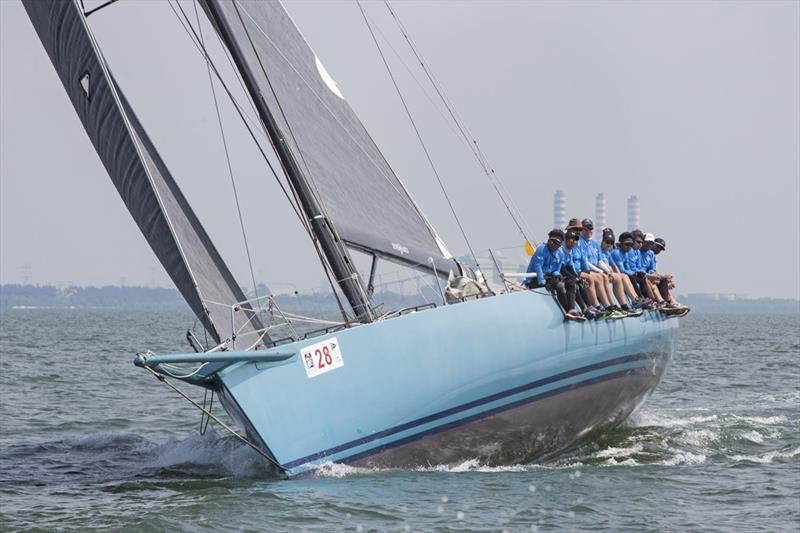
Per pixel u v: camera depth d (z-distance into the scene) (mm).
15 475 47781
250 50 48438
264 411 40875
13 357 133250
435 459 45344
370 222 49125
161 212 41594
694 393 85625
